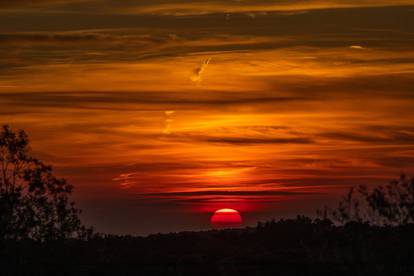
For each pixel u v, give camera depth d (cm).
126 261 7562
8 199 7312
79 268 7269
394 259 6988
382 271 6725
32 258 7488
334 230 8375
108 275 7050
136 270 7156
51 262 7456
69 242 7844
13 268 7200
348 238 7444
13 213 7344
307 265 7144
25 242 7475
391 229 7219
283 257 7512
